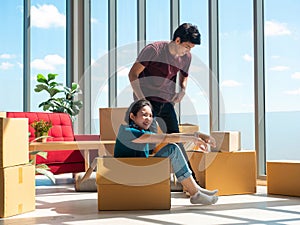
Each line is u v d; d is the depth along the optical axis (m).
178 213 3.10
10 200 3.10
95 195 4.09
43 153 4.20
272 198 3.77
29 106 6.98
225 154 3.95
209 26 5.42
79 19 7.17
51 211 3.28
